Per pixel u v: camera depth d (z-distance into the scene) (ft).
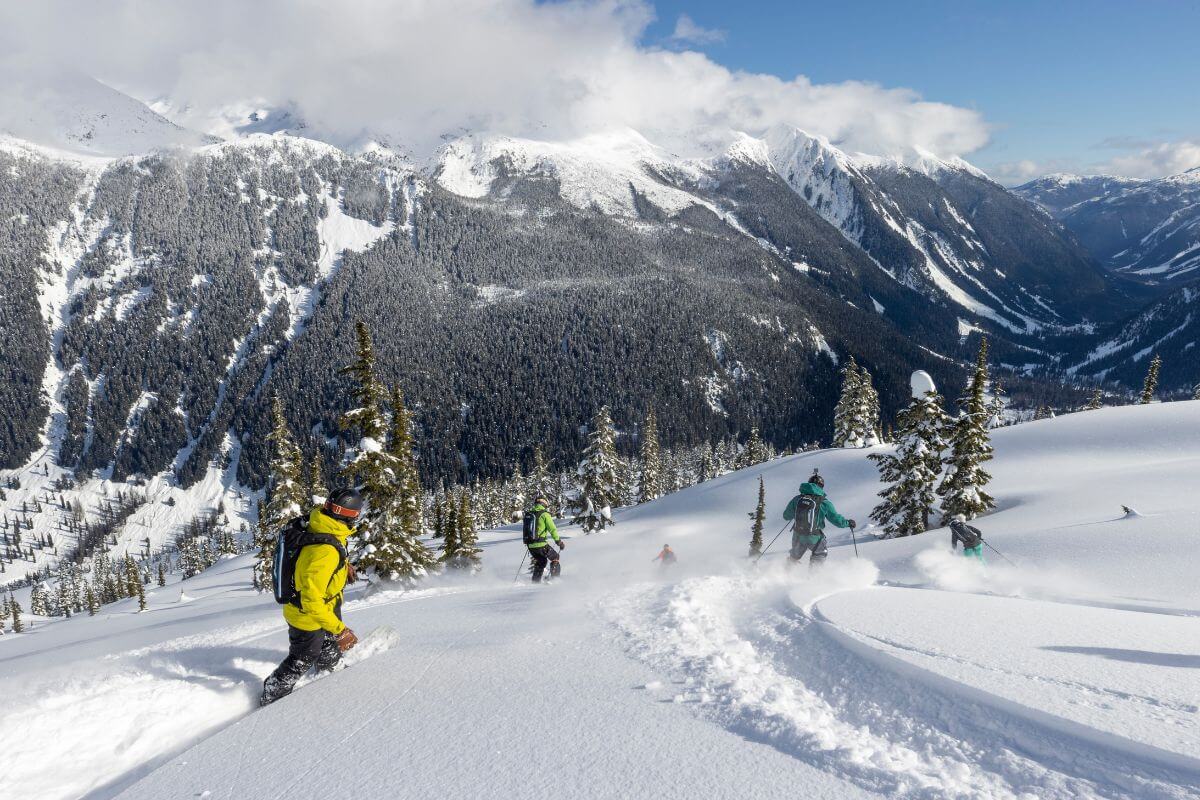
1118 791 6.82
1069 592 27.04
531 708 10.89
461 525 110.83
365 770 8.96
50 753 10.87
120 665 16.07
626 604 19.88
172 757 11.20
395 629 19.52
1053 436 121.80
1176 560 31.37
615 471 171.12
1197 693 9.24
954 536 35.63
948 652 11.60
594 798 7.61
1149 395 213.66
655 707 10.52
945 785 7.29
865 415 201.57
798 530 29.17
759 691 10.81
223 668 15.92
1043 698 9.04
